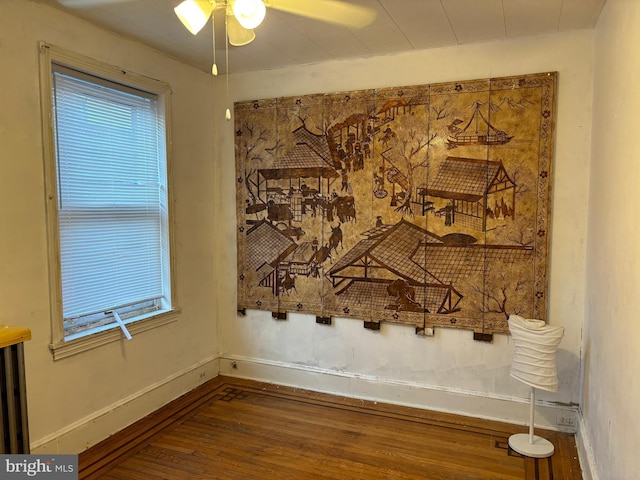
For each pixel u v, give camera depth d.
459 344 3.07
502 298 2.93
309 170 3.41
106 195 2.80
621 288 1.75
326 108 3.32
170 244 3.26
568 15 2.46
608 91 2.16
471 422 2.96
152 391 3.12
